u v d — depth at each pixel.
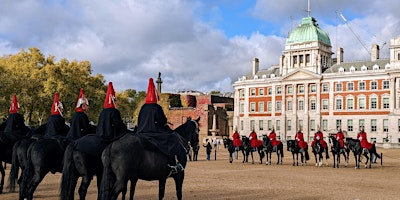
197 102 138.38
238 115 133.75
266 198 19.59
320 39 122.62
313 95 119.75
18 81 68.81
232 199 19.22
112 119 15.24
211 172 34.47
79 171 14.73
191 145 17.36
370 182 27.69
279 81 125.62
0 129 23.81
